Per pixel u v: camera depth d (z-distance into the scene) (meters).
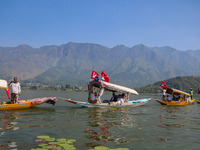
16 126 10.61
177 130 10.88
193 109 22.52
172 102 26.89
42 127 10.51
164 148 7.68
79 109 18.70
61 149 6.91
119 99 22.22
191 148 7.80
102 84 20.67
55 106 20.86
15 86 17.20
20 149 6.90
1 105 16.39
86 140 8.26
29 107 18.83
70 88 134.38
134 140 8.57
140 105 25.06
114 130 10.27
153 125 12.08
